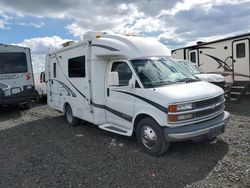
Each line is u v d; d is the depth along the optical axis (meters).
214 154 5.72
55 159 5.98
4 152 6.70
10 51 12.23
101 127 7.21
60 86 9.59
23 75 12.64
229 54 13.78
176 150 6.04
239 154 5.66
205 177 4.71
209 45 14.94
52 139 7.63
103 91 7.38
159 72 6.28
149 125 5.80
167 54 7.04
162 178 4.75
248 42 12.78
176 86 5.88
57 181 4.87
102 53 7.07
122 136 7.50
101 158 5.86
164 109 5.44
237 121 8.51
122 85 6.62
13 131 8.92
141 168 5.21
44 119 10.73
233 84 13.52
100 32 7.71
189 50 16.36
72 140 7.41
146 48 6.72
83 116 8.27
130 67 6.35
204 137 5.55
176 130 5.37
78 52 8.14
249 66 12.85
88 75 7.60
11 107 14.21
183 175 4.83
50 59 10.27
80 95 8.23
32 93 13.01
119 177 4.88
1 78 11.98
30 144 7.26
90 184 4.68
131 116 6.36
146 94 5.85
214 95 5.81
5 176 5.21
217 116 5.96
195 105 5.50
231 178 4.63
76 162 5.72
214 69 14.78
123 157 5.84
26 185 4.79
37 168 5.52
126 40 6.78
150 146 5.89
